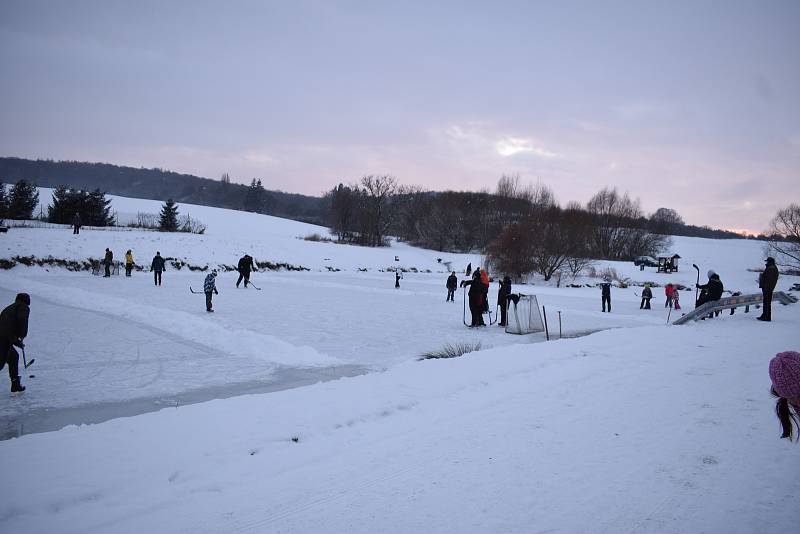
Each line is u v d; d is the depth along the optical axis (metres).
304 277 39.72
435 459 5.13
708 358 9.90
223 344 13.23
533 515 4.06
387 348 13.38
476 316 17.56
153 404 8.20
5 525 3.86
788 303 20.48
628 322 19.30
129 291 24.91
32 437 5.56
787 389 3.35
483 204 83.44
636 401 7.08
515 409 6.72
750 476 4.79
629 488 4.54
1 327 8.51
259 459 5.10
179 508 4.15
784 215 59.66
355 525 3.91
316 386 7.77
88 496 4.33
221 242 48.56
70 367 10.69
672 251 88.06
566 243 49.44
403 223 96.62
